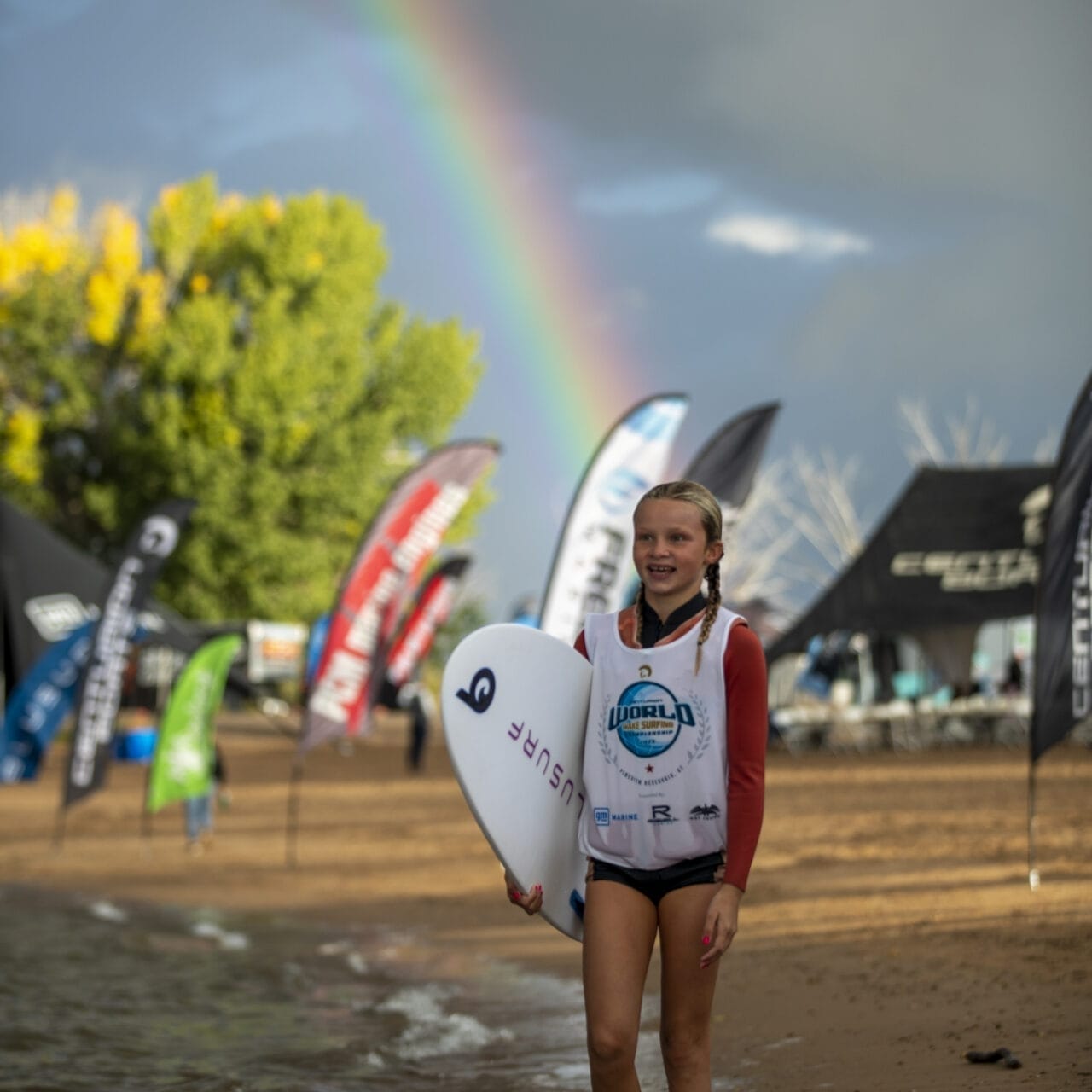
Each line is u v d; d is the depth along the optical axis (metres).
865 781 25.52
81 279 58.88
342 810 25.38
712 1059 7.14
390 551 17.22
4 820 25.03
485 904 14.09
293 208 59.03
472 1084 7.12
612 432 12.74
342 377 59.62
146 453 55.97
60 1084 7.41
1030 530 31.91
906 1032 7.23
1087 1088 5.72
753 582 53.62
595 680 4.66
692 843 4.45
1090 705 11.20
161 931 13.11
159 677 42.78
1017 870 13.02
